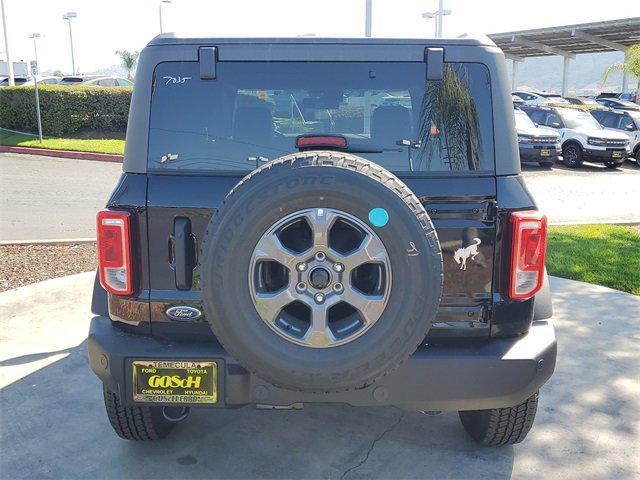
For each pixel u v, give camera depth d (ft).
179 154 10.37
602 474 12.03
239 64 10.49
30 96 68.59
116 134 70.59
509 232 10.07
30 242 28.91
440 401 10.06
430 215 10.09
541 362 10.24
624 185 55.67
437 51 10.39
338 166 8.90
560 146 68.08
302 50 10.51
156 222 10.11
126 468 12.07
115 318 10.46
